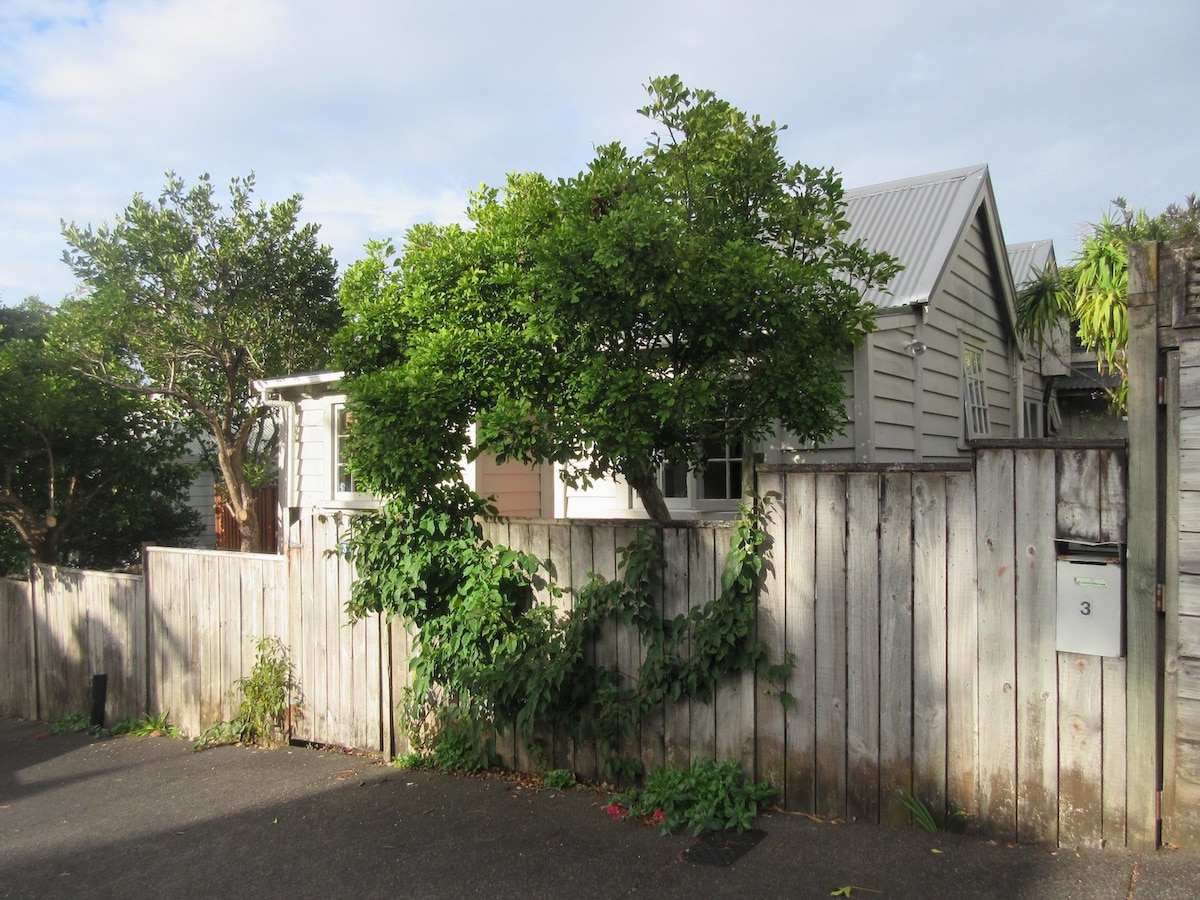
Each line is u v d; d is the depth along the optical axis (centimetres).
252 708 827
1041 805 437
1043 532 436
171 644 959
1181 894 376
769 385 557
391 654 732
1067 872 405
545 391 584
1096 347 979
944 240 908
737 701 532
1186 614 402
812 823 491
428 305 642
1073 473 429
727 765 523
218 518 1898
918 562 471
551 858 484
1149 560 411
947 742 463
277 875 507
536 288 551
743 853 463
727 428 608
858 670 489
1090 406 1526
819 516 502
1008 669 446
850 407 761
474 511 646
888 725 480
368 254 711
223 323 1440
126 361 1494
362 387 589
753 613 523
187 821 623
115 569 1582
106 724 1038
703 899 419
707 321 541
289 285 1499
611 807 545
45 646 1141
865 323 594
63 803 727
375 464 600
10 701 1196
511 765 650
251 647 871
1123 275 839
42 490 1302
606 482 945
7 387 1184
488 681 605
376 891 470
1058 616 432
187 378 1523
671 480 886
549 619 609
